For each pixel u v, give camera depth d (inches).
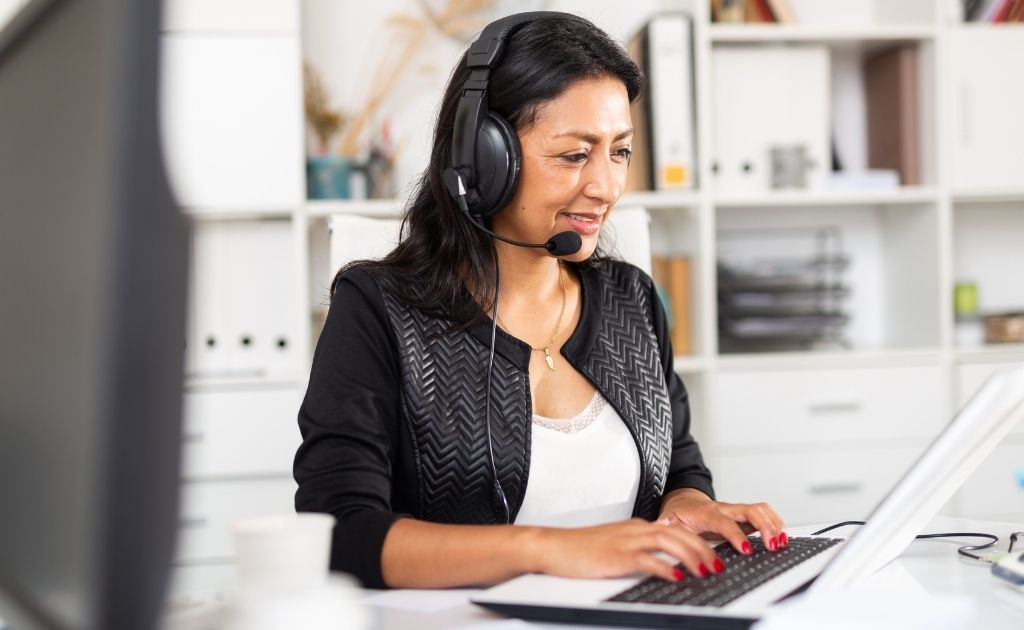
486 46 49.6
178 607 33.3
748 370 104.1
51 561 18.8
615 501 51.4
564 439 51.3
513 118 49.4
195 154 99.5
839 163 113.0
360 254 59.7
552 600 32.8
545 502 50.6
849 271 118.1
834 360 105.0
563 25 50.8
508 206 51.1
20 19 21.3
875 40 110.1
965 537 44.6
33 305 20.1
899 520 32.8
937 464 32.4
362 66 109.1
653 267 108.6
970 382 107.0
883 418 105.6
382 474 46.2
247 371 100.0
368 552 39.0
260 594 25.3
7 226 22.0
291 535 26.5
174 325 17.5
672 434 57.2
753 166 107.5
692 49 105.3
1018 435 103.8
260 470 96.9
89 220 17.2
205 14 99.0
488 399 50.5
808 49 107.7
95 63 17.0
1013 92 108.7
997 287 117.9
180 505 18.1
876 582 37.0
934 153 108.7
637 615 31.2
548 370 52.9
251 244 100.1
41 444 19.4
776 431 104.4
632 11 110.9
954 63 108.0
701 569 35.9
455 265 52.7
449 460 49.8
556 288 55.1
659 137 104.5
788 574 36.1
